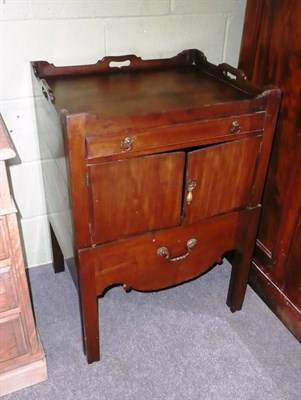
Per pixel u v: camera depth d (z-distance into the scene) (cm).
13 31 114
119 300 142
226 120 96
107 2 120
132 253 105
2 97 122
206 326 133
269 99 98
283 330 133
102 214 95
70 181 87
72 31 120
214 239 116
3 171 82
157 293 145
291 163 119
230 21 139
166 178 96
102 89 109
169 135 91
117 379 115
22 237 148
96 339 116
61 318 134
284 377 118
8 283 95
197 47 139
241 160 104
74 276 112
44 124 113
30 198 142
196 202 104
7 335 103
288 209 124
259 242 142
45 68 116
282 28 112
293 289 128
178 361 121
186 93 106
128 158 90
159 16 128
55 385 113
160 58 135
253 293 147
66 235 110
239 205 113
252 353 125
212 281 152
